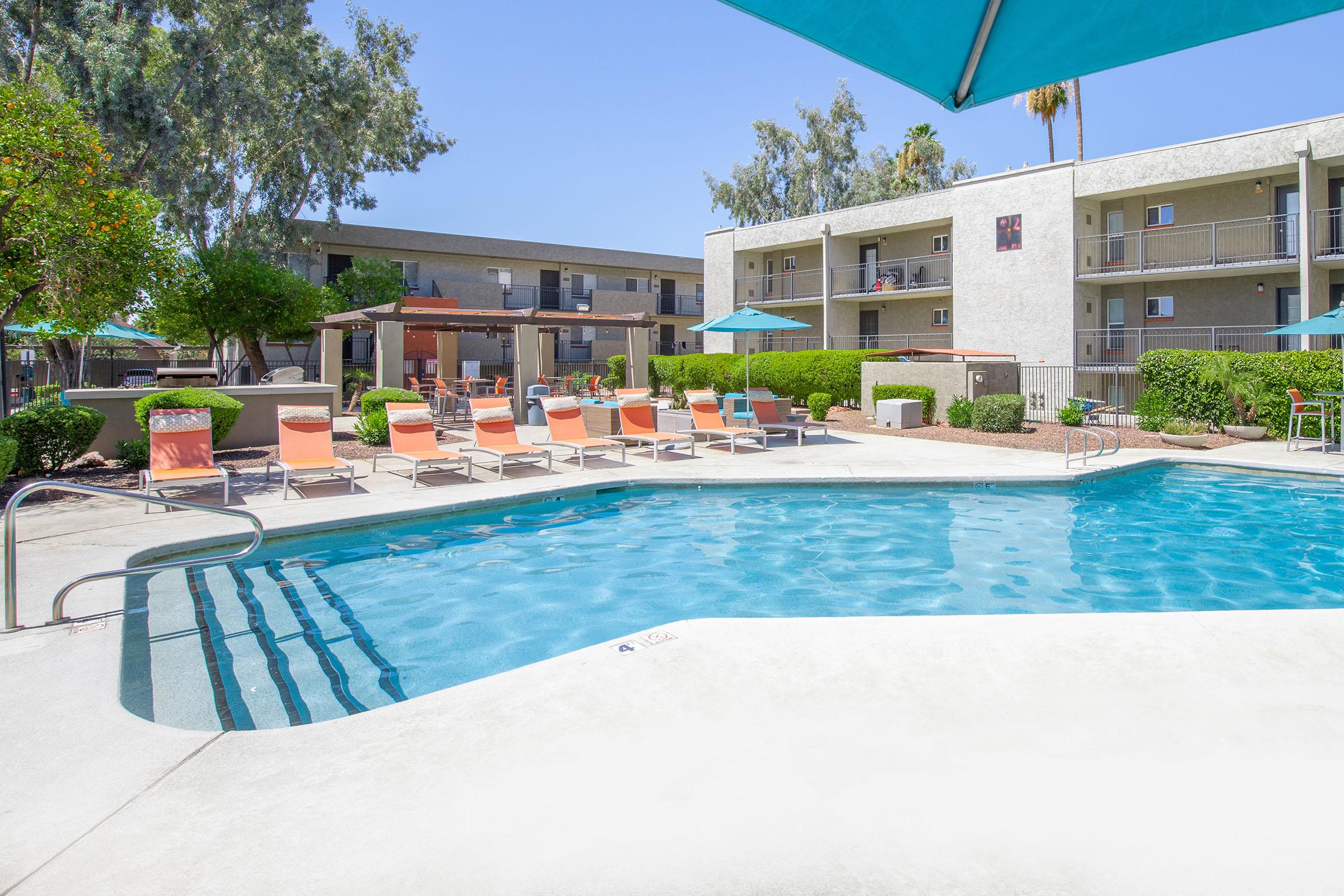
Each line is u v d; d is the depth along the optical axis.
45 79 16.14
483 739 3.18
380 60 33.50
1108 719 3.19
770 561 7.64
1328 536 8.41
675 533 8.80
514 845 2.40
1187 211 22.20
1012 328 24.05
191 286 23.75
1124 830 2.37
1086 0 2.45
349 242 34.06
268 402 15.35
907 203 27.22
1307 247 18.70
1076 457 13.28
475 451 11.68
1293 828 2.35
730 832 2.42
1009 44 2.74
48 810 2.75
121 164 23.62
